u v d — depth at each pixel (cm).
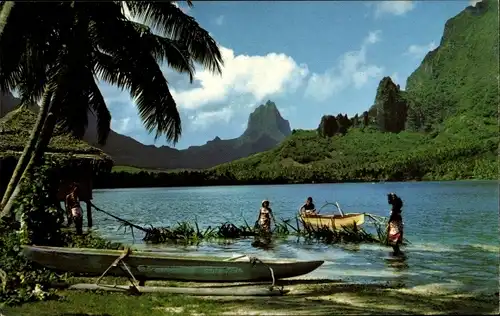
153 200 6950
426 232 2155
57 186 1151
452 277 1111
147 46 1420
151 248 1664
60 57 1338
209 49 1342
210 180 18725
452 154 17825
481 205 4372
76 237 1317
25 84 1559
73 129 1666
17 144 1941
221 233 1939
